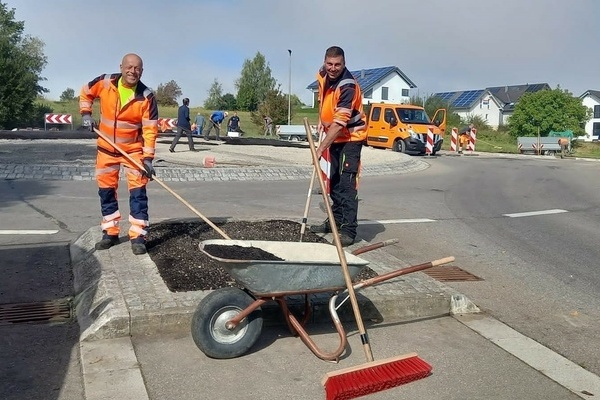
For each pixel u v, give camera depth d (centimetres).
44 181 1322
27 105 4584
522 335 537
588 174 2103
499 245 906
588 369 472
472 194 1465
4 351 465
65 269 672
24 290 602
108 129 650
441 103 5628
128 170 648
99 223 908
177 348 471
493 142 5009
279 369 447
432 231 984
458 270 759
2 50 4494
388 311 560
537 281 720
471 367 465
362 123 723
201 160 1833
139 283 552
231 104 8325
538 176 1973
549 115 5700
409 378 416
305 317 521
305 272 448
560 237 980
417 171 2005
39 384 415
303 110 6562
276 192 1328
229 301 448
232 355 456
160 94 7512
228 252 460
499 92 9712
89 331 480
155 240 694
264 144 2731
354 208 732
